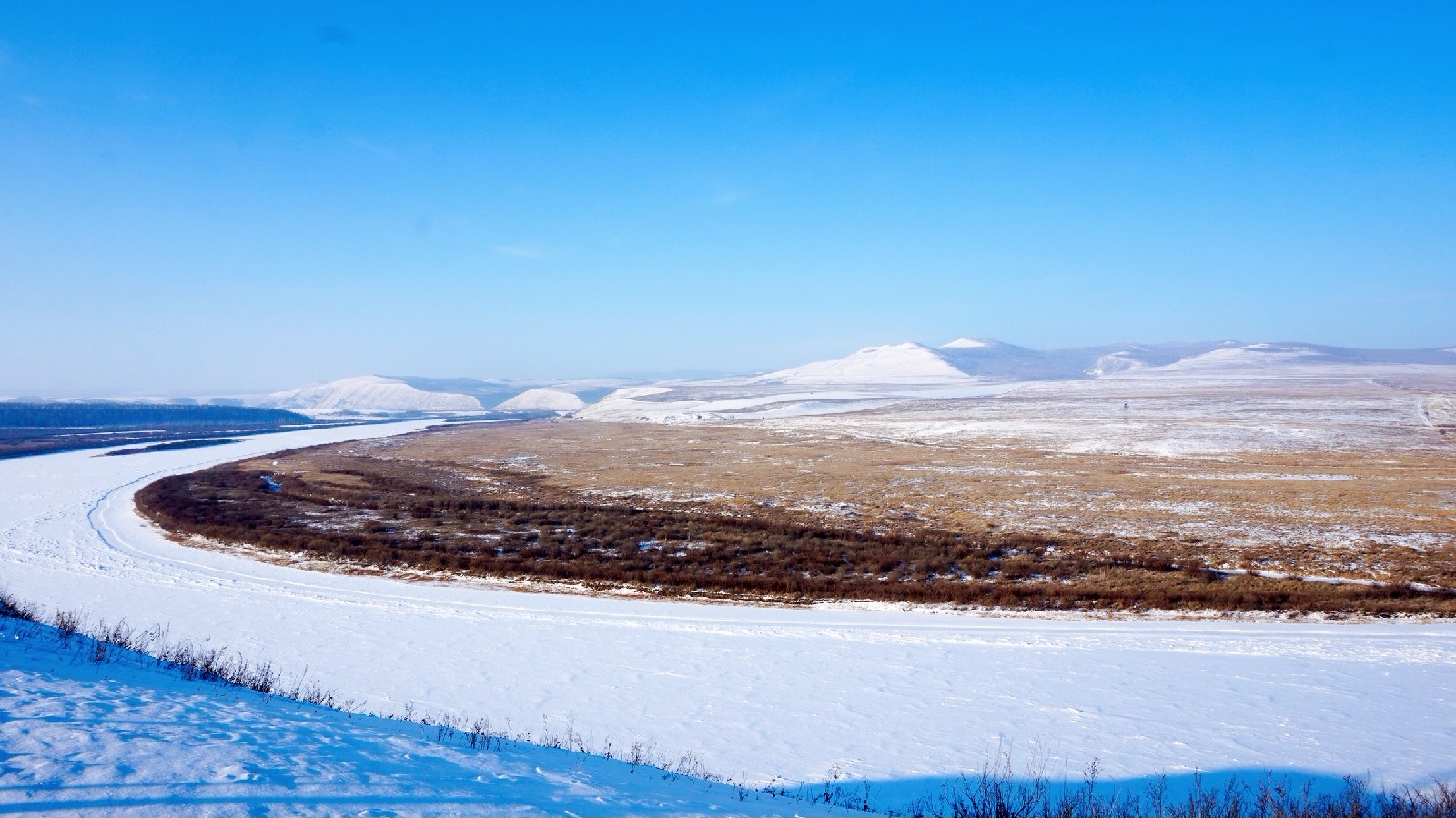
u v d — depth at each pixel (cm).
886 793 1213
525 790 822
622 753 1354
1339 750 1399
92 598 2700
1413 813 1023
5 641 1324
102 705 910
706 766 1314
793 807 993
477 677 1850
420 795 722
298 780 709
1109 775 1293
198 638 2180
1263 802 1094
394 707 1608
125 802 596
